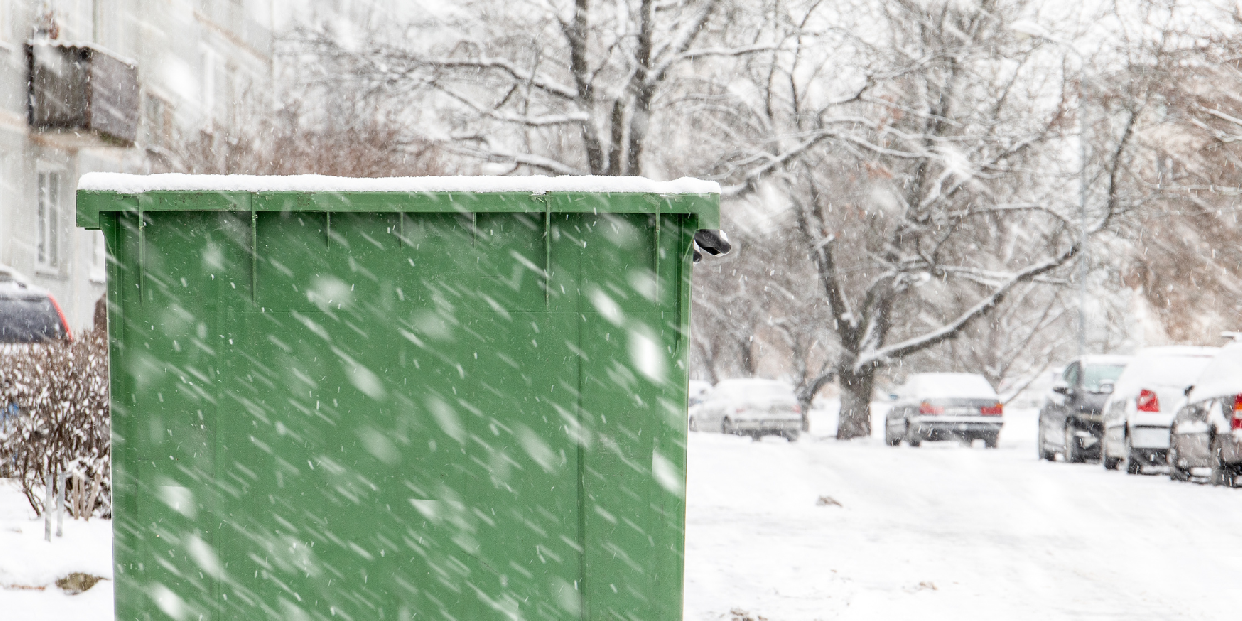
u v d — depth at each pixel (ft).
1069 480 60.75
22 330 46.60
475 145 81.82
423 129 82.84
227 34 112.47
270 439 13.74
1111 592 28.43
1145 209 108.06
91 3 83.56
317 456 13.75
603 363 13.91
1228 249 115.96
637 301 13.93
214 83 110.22
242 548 13.70
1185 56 103.81
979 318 115.96
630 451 13.89
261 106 87.81
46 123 74.18
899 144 96.58
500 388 13.87
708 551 33.99
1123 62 103.04
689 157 88.58
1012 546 36.17
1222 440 54.70
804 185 111.34
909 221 110.11
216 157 86.12
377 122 83.15
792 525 40.68
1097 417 73.05
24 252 74.84
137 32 91.40
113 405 13.66
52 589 23.39
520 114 82.23
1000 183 105.50
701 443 82.17
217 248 13.76
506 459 13.84
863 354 120.47
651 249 13.96
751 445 83.41
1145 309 151.02
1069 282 113.60
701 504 47.03
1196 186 110.32
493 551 13.82
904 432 105.29
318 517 13.74
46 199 79.20
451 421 13.83
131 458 13.66
